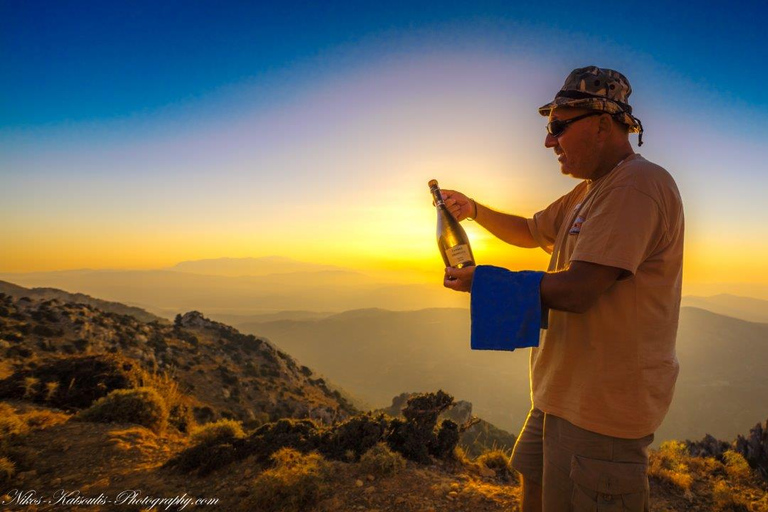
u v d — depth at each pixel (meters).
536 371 1.81
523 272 1.40
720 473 6.36
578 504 1.56
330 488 4.31
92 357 8.98
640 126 1.67
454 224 2.15
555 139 1.74
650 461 6.28
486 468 5.56
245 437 5.46
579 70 1.62
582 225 1.47
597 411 1.52
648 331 1.49
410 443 5.40
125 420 6.71
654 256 1.47
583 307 1.32
